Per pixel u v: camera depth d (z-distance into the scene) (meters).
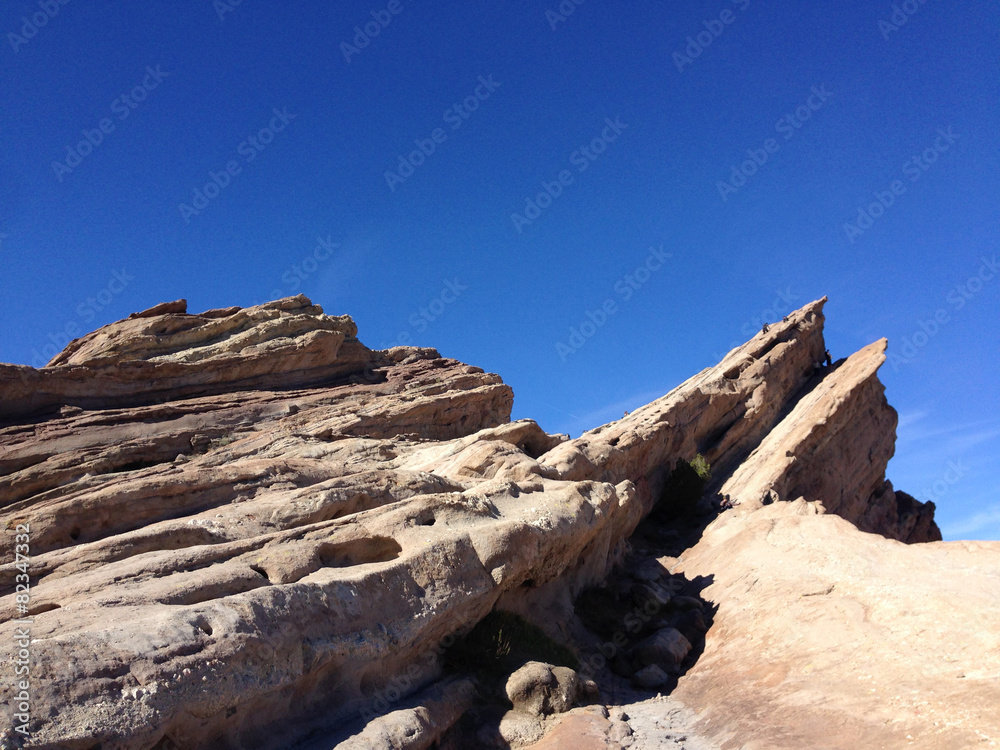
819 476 46.47
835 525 25.50
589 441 33.75
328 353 36.56
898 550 20.88
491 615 17.56
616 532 28.23
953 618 14.78
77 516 15.24
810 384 55.25
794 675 15.30
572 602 22.83
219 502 16.95
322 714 11.95
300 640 11.66
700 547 33.50
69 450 24.64
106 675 8.97
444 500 17.92
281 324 35.28
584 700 16.05
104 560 13.20
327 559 14.72
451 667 15.79
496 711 14.80
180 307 34.16
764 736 12.76
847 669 14.43
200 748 9.84
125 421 26.94
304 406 32.00
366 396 34.44
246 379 33.44
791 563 23.19
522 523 18.28
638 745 13.65
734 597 22.84
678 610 23.44
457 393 35.62
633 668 19.59
